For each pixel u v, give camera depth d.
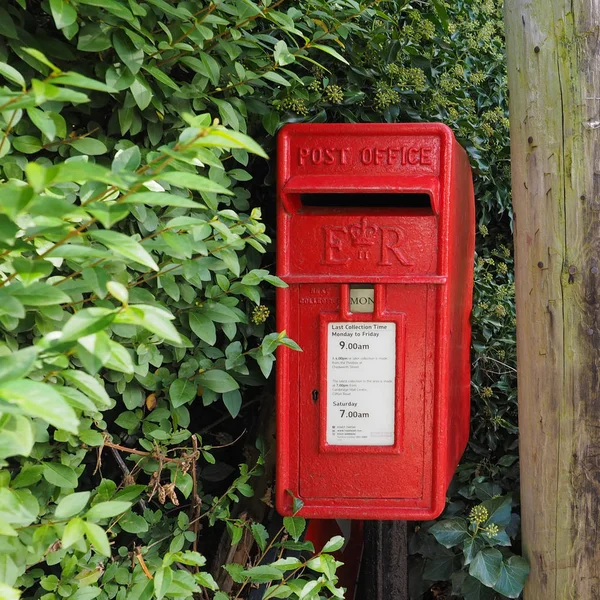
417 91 2.60
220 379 1.87
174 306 1.84
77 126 1.83
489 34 3.18
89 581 1.57
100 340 0.94
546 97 2.07
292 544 1.99
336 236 1.88
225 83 1.93
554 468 2.16
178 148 1.04
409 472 1.95
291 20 1.69
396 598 2.45
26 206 0.89
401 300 1.89
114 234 0.99
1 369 0.87
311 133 1.83
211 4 1.62
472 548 2.29
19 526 1.32
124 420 1.83
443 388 1.91
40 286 1.06
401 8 2.64
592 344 2.09
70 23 1.25
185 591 1.55
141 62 1.54
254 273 1.80
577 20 2.00
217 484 2.63
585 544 2.15
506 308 3.13
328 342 1.91
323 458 1.95
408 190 1.80
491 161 3.12
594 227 2.05
